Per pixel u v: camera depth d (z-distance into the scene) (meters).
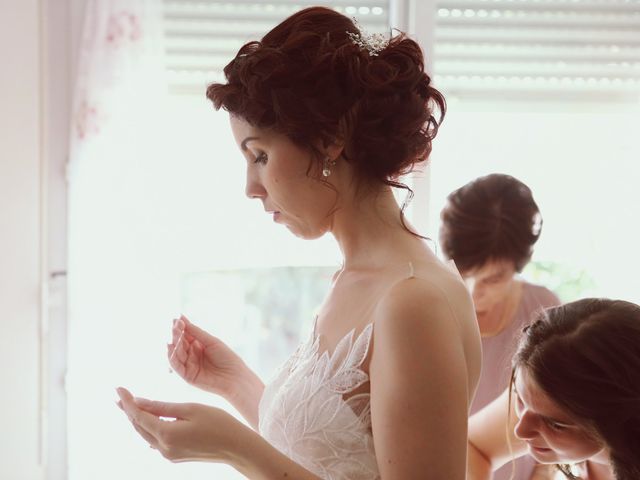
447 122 2.40
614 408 1.03
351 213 1.11
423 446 0.92
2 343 2.13
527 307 1.91
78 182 2.11
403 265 1.04
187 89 2.27
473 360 1.01
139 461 2.17
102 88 2.10
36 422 2.18
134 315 2.14
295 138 1.04
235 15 2.28
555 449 1.12
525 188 1.91
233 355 1.38
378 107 1.04
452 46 2.38
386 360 0.96
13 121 2.10
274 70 1.02
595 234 2.50
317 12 1.11
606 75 2.46
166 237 2.18
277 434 1.11
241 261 2.28
